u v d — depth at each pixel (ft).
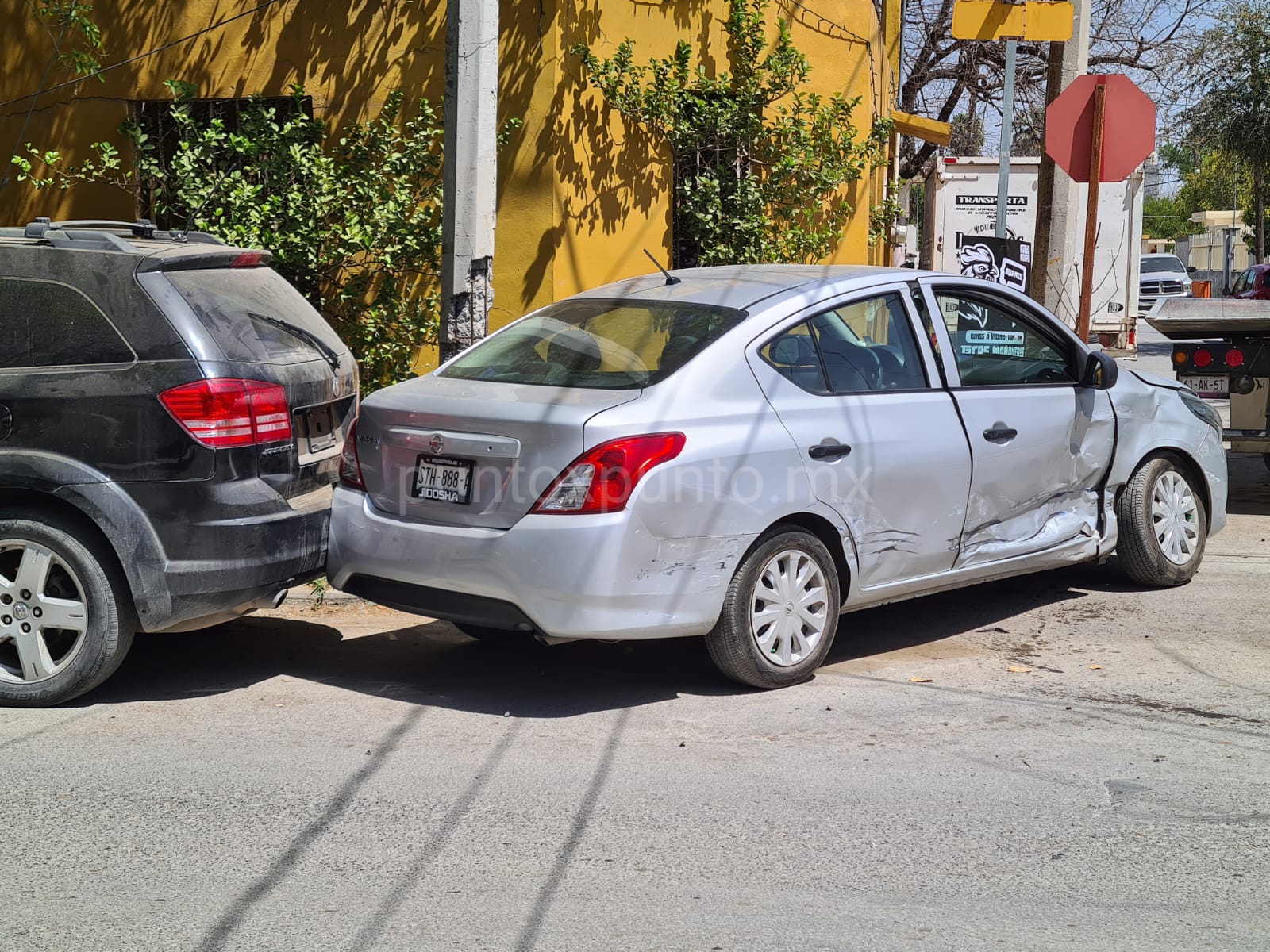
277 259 32.07
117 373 16.83
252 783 14.65
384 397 18.02
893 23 48.98
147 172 34.83
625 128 35.04
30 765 15.21
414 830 13.37
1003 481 20.27
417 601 17.16
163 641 20.90
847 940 11.06
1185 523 24.02
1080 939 11.12
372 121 34.60
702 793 14.37
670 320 18.28
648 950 10.85
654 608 16.34
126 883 12.12
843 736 16.26
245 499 17.06
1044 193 37.68
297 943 10.96
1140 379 23.73
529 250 33.55
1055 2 31.04
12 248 17.28
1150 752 15.72
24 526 16.89
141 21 35.86
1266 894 11.99
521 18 32.99
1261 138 86.38
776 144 37.32
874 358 19.08
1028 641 20.81
